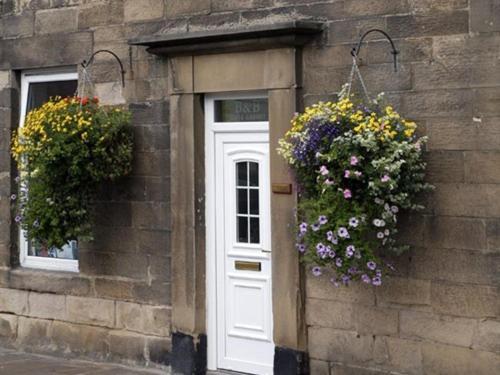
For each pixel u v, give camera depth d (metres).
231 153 8.28
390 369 7.32
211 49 8.15
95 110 8.59
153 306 8.75
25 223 8.70
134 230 8.86
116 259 9.00
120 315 8.99
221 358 8.38
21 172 9.04
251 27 7.70
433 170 7.05
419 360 7.18
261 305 8.13
